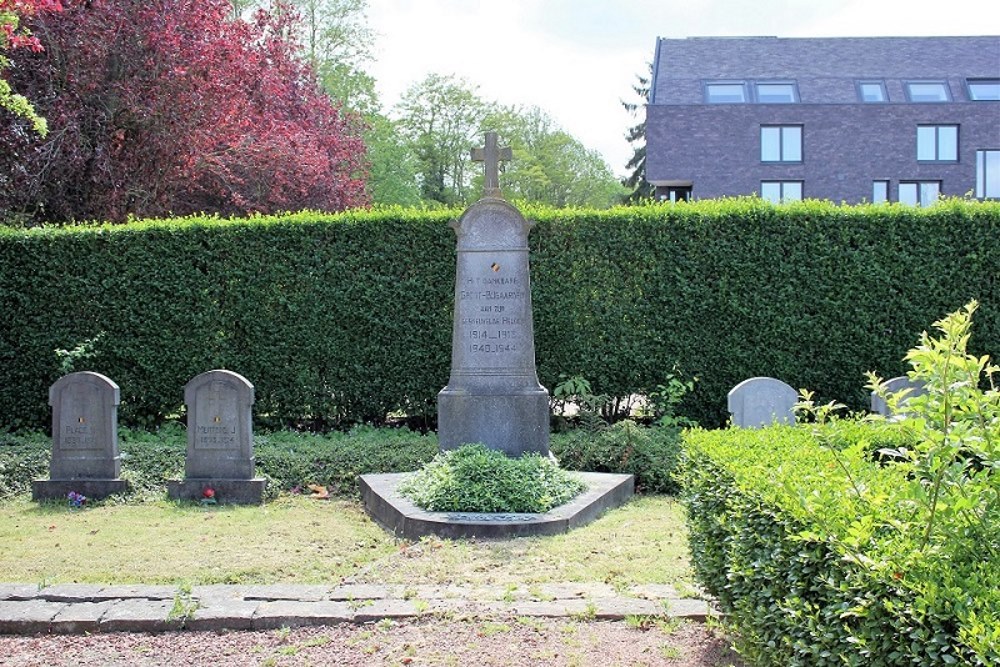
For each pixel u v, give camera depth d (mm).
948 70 39938
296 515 8836
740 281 12234
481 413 9938
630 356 12406
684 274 12328
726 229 12258
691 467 5746
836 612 3213
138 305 12930
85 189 18031
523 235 10062
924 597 2852
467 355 10070
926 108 37969
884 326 12109
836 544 3381
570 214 12445
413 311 12664
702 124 38594
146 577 6633
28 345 13008
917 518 3574
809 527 3652
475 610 5602
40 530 8156
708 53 41688
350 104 37688
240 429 9602
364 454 10750
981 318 11953
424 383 12695
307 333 12797
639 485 10062
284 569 6879
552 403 12766
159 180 19000
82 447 9766
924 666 2752
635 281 12406
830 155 38219
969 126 37812
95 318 12969
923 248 12039
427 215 12664
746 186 38438
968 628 2639
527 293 10086
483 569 6621
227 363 12883
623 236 12391
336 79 36312
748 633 4238
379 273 12727
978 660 2492
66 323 12992
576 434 11477
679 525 8031
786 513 3891
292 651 5094
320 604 5715
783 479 4141
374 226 12695
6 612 5586
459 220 10109
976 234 11945
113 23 17141
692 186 39156
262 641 5293
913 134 37969
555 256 12477
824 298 12156
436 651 5031
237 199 20312
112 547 7523
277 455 10688
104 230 12961
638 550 7133
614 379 12477
